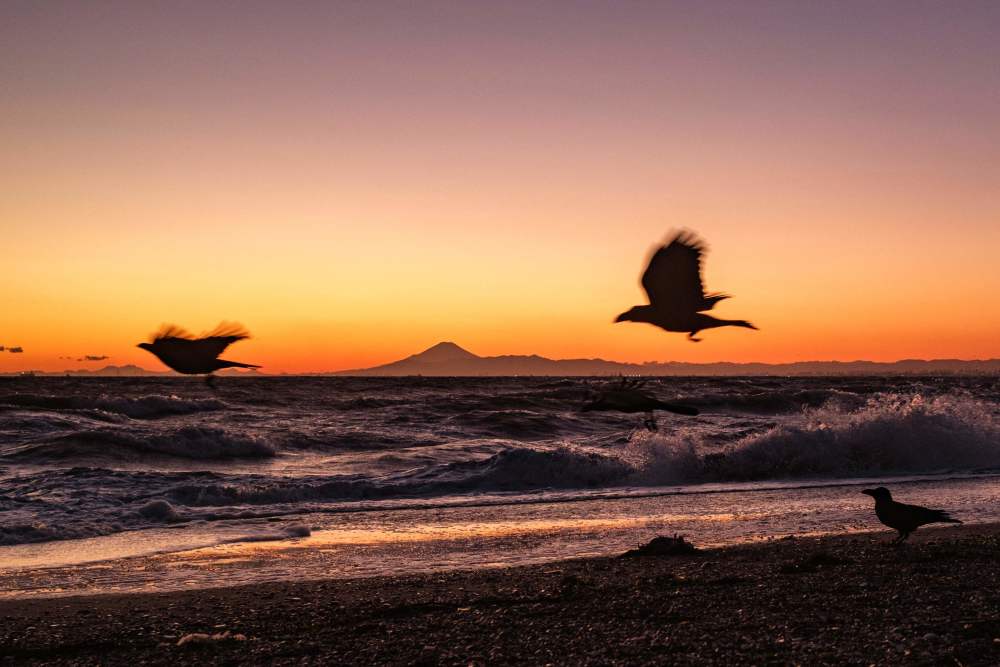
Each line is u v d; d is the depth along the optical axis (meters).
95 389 69.50
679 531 17.92
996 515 19.34
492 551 15.96
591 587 11.38
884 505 14.80
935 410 32.53
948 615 9.03
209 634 9.66
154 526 18.42
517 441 33.75
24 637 9.69
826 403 46.22
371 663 8.23
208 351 4.98
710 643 8.27
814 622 8.92
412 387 75.88
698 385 79.88
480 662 8.04
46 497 20.16
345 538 17.38
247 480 23.58
